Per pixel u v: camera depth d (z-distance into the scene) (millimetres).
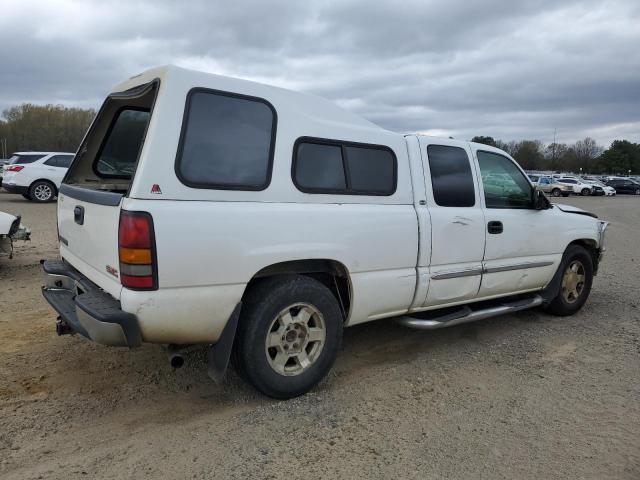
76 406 3494
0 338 4664
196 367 4156
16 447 2984
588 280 6020
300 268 3637
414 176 4203
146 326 2996
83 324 3082
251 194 3318
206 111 3188
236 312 3271
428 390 3896
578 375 4223
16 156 17047
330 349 3732
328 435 3219
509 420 3453
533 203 5211
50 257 8281
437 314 4629
